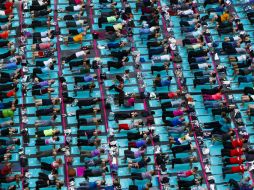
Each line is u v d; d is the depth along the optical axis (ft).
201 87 162.61
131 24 175.52
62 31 175.22
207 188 141.79
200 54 164.96
